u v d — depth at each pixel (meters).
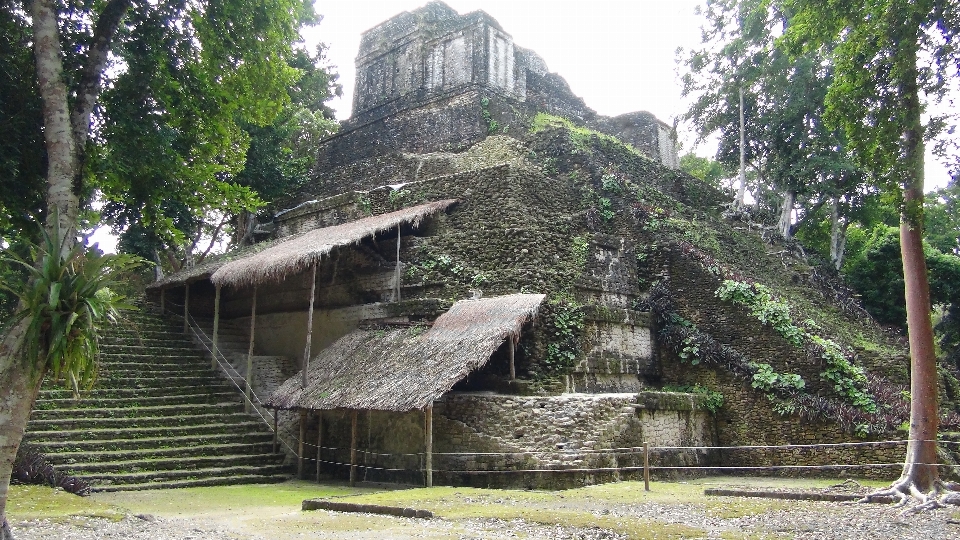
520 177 15.56
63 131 8.20
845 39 10.12
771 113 21.16
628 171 19.72
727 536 6.48
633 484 10.69
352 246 15.77
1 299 12.05
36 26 8.39
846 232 26.59
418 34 23.22
